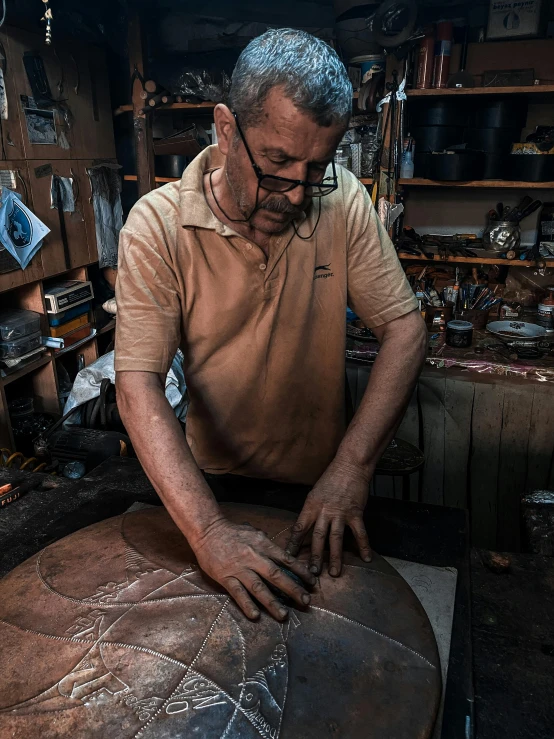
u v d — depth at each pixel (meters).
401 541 1.03
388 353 1.06
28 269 2.72
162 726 0.58
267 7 3.16
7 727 0.59
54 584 0.78
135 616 0.71
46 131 2.79
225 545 0.76
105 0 3.24
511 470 2.58
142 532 0.89
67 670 0.64
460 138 2.83
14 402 2.94
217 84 3.00
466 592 0.89
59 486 1.27
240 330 1.06
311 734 0.59
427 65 2.69
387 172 2.82
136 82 3.09
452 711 0.69
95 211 3.23
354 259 1.07
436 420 2.61
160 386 0.93
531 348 2.70
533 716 0.71
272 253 0.97
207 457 1.25
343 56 2.96
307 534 0.89
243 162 0.79
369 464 0.94
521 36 2.78
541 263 2.87
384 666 0.67
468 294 3.17
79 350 3.36
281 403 1.16
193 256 0.96
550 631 0.84
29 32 2.62
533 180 2.69
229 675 0.64
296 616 0.72
